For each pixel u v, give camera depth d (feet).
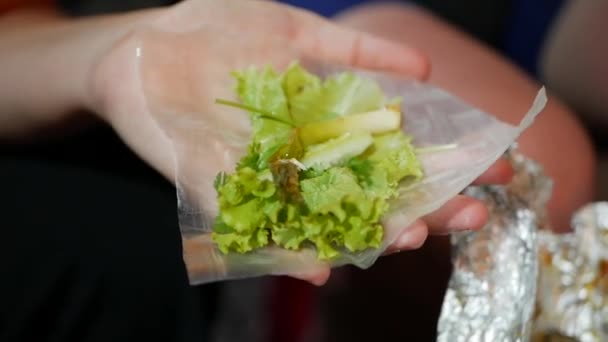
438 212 1.47
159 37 1.60
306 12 1.75
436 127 1.62
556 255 1.55
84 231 1.90
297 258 1.43
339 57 1.74
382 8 2.18
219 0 1.65
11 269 1.86
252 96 1.60
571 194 1.78
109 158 2.01
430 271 1.85
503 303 1.47
